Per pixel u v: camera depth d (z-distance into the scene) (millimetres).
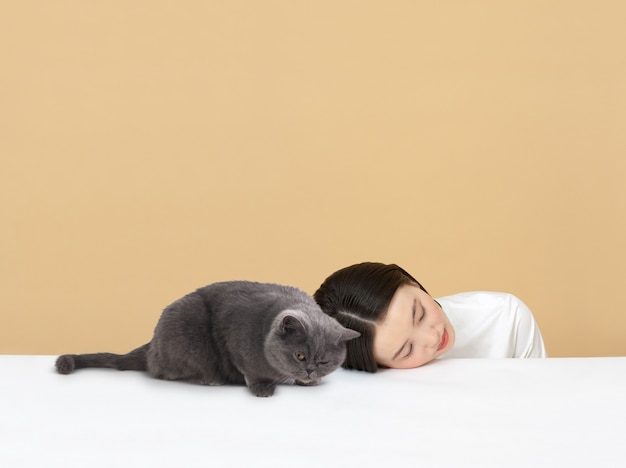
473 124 3449
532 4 3404
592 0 3400
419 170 3457
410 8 3408
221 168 3463
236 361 1555
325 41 3426
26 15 3395
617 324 3543
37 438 1285
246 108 3447
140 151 3451
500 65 3430
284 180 3471
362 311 1738
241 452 1213
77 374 1676
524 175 3479
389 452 1207
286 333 1518
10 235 3477
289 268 3492
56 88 3418
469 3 3406
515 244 3506
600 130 3465
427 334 1760
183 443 1254
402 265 3488
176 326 1565
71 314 3506
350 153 3459
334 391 1561
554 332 3543
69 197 3463
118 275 3490
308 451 1214
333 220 3480
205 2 3404
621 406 1416
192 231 3477
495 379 1627
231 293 1646
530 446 1227
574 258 3527
